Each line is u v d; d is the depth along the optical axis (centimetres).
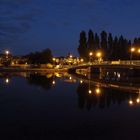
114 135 2341
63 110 3369
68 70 12312
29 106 3653
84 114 3144
